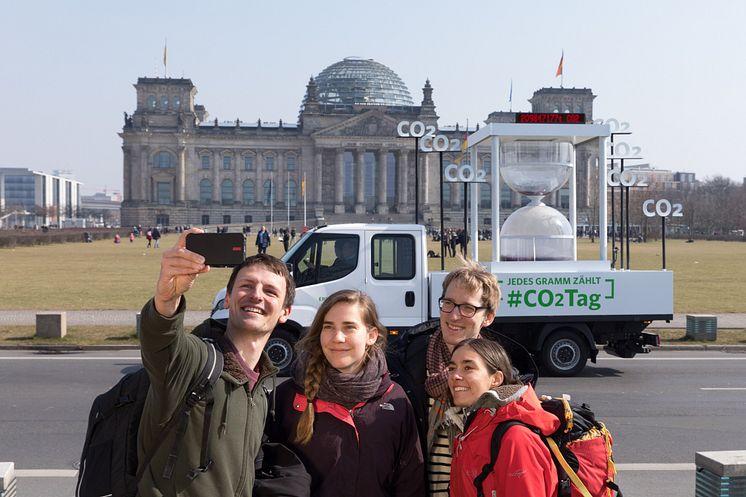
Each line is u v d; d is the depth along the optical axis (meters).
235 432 4.72
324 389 5.32
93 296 37.16
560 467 5.06
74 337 23.47
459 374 5.14
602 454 5.29
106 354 21.36
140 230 166.50
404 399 5.52
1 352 21.67
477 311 6.01
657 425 13.30
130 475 4.68
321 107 192.25
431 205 190.25
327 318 5.34
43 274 51.44
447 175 19.36
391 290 16.98
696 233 172.00
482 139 18.92
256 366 5.22
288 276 5.31
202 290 41.56
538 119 17.83
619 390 16.44
